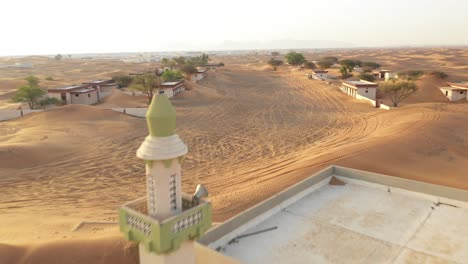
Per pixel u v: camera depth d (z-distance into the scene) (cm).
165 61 12712
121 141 3781
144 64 17150
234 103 6103
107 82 7531
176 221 887
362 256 1157
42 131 4022
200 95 6725
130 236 939
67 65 17275
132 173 2867
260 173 2717
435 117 4134
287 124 4591
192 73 8812
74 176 2789
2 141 3578
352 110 5388
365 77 8519
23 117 4828
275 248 1216
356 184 1753
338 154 2889
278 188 2275
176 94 6656
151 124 862
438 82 7094
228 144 3694
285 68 13175
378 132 3822
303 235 1294
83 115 4772
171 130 878
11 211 2136
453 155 3014
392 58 18938
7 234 1734
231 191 2358
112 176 2798
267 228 1347
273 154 3319
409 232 1299
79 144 3619
